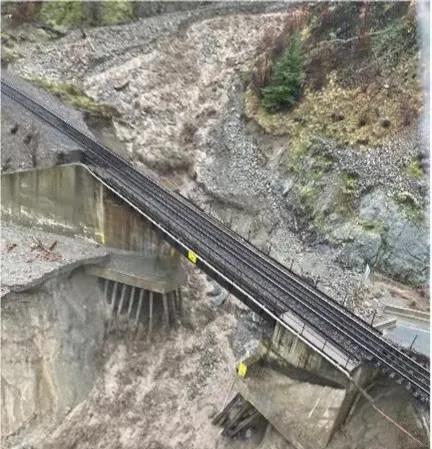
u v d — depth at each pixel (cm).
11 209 3042
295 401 2053
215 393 2738
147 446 2498
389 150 3009
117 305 3003
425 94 2995
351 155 3166
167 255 3020
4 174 2967
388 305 2628
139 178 2923
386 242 2859
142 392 2755
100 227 2936
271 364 2208
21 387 2464
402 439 1858
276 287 2230
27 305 2544
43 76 4259
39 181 2927
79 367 2711
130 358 2922
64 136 3180
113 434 2552
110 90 4419
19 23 4662
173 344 3017
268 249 3231
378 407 1947
